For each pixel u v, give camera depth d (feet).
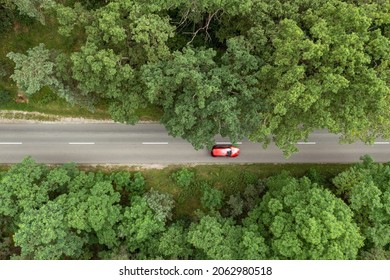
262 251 96.73
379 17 88.94
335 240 89.92
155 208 109.91
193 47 108.68
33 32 125.90
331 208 92.48
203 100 88.63
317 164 126.93
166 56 96.02
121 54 95.61
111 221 104.42
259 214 106.11
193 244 99.81
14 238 93.86
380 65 87.97
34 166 104.88
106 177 119.65
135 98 99.09
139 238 104.99
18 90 126.41
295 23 89.15
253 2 96.12
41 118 127.95
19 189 99.76
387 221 101.19
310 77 89.35
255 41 97.60
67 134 127.44
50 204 97.45
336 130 89.61
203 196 119.96
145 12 93.76
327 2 93.35
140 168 126.62
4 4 114.93
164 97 101.19
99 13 93.40
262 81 97.71
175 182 125.29
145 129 127.24
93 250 119.14
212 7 97.50
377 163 122.42
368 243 102.58
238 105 96.73
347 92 88.28
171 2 93.97
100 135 127.34
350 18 86.38
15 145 127.03
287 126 96.78
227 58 96.78
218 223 103.19
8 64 125.18
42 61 96.32
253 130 100.12
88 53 91.09
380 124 96.68
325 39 85.40
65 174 105.09
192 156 126.82
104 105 126.11
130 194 121.29
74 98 105.50
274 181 111.96
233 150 125.08
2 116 127.95
